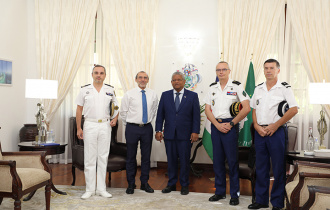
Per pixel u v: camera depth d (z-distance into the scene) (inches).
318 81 201.6
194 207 136.3
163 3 227.6
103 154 151.9
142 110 156.4
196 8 223.9
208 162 221.8
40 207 134.5
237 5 213.9
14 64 218.8
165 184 179.3
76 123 160.2
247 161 161.0
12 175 108.3
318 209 85.4
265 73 132.9
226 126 138.6
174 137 154.6
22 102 229.9
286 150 131.0
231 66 213.3
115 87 232.8
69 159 236.4
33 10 235.5
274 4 209.3
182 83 154.9
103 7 229.3
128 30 226.7
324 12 202.1
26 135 214.7
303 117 208.8
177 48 225.9
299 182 101.3
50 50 231.8
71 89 234.5
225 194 147.9
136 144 157.8
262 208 135.6
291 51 210.4
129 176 157.6
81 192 158.1
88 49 234.1
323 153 129.2
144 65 223.9
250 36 211.5
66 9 231.0
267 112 131.9
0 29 203.3
